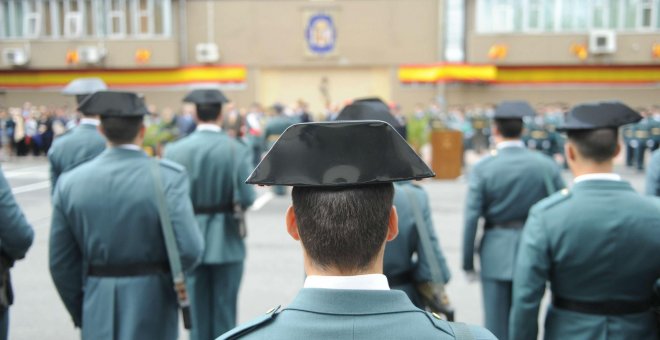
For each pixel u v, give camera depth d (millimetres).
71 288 3312
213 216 4727
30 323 5332
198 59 24547
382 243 1373
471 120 19859
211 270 4789
